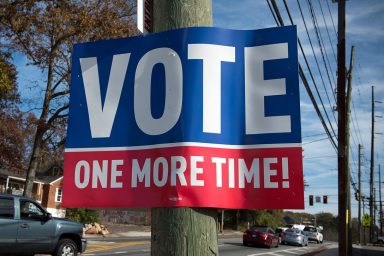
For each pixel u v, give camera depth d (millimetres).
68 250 13211
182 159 2824
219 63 2949
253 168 2820
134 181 2912
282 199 2750
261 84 2920
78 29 21516
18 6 21359
